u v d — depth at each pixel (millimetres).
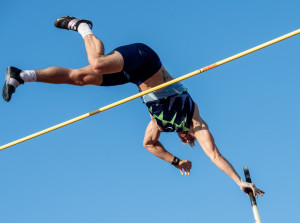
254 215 6238
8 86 5957
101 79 6469
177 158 7363
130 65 6184
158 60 6484
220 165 6543
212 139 6676
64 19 6453
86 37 6191
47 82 6191
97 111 6457
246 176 6523
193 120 6730
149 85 6527
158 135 7176
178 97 6617
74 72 6305
